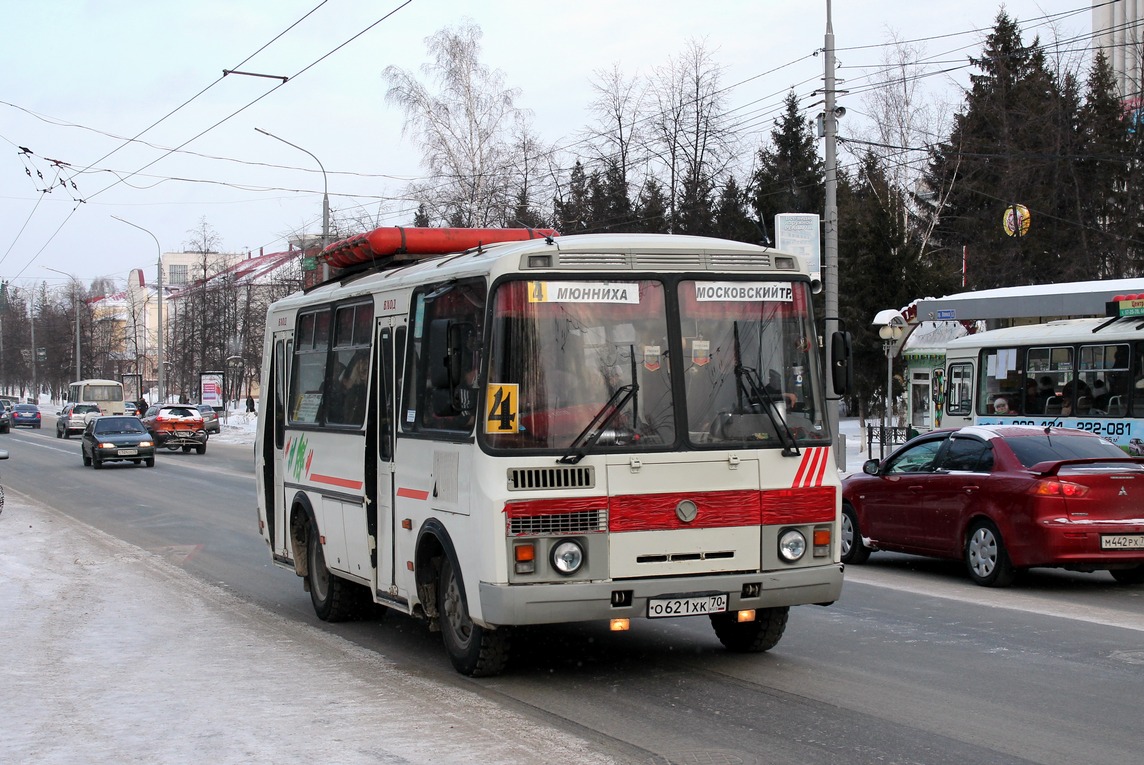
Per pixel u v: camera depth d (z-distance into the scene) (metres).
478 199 45.84
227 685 7.89
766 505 7.73
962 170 48.50
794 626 10.07
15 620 10.59
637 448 7.49
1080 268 41.12
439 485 8.05
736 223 47.12
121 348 98.44
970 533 12.67
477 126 45.72
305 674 8.30
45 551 16.00
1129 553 11.56
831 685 7.79
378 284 9.48
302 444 11.20
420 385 8.53
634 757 6.04
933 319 26.36
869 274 39.62
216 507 23.31
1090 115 43.62
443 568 8.29
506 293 7.48
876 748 6.24
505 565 7.25
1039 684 7.79
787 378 7.96
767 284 8.00
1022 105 47.25
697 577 7.54
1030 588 12.34
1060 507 11.66
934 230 50.44
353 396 9.92
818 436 7.98
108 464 38.09
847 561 14.52
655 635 9.73
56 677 8.16
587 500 7.37
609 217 47.16
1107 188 42.34
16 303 114.00
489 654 7.89
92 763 5.96
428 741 6.34
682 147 46.22
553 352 7.48
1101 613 10.72
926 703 7.26
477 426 7.41
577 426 7.43
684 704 7.28
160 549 16.64
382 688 7.79
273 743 6.31
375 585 9.37
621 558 7.41
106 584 13.05
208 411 59.44
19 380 120.44
